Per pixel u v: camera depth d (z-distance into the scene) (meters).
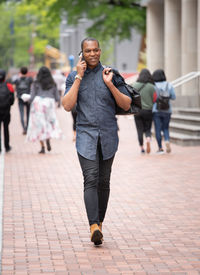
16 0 56.88
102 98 7.71
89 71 7.75
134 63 74.75
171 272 6.79
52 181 12.82
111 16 38.62
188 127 20.06
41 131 16.84
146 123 16.84
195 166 14.68
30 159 16.30
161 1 36.53
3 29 102.38
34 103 16.78
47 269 6.86
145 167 14.66
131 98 7.84
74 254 7.45
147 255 7.44
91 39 7.66
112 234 8.45
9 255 7.37
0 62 109.62
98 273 6.73
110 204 10.48
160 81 16.61
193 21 29.03
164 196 11.15
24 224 8.96
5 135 17.50
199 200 10.77
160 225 8.98
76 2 40.81
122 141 20.89
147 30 37.44
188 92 25.08
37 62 94.19
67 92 7.71
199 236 8.34
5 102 16.86
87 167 7.68
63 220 9.25
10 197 11.03
